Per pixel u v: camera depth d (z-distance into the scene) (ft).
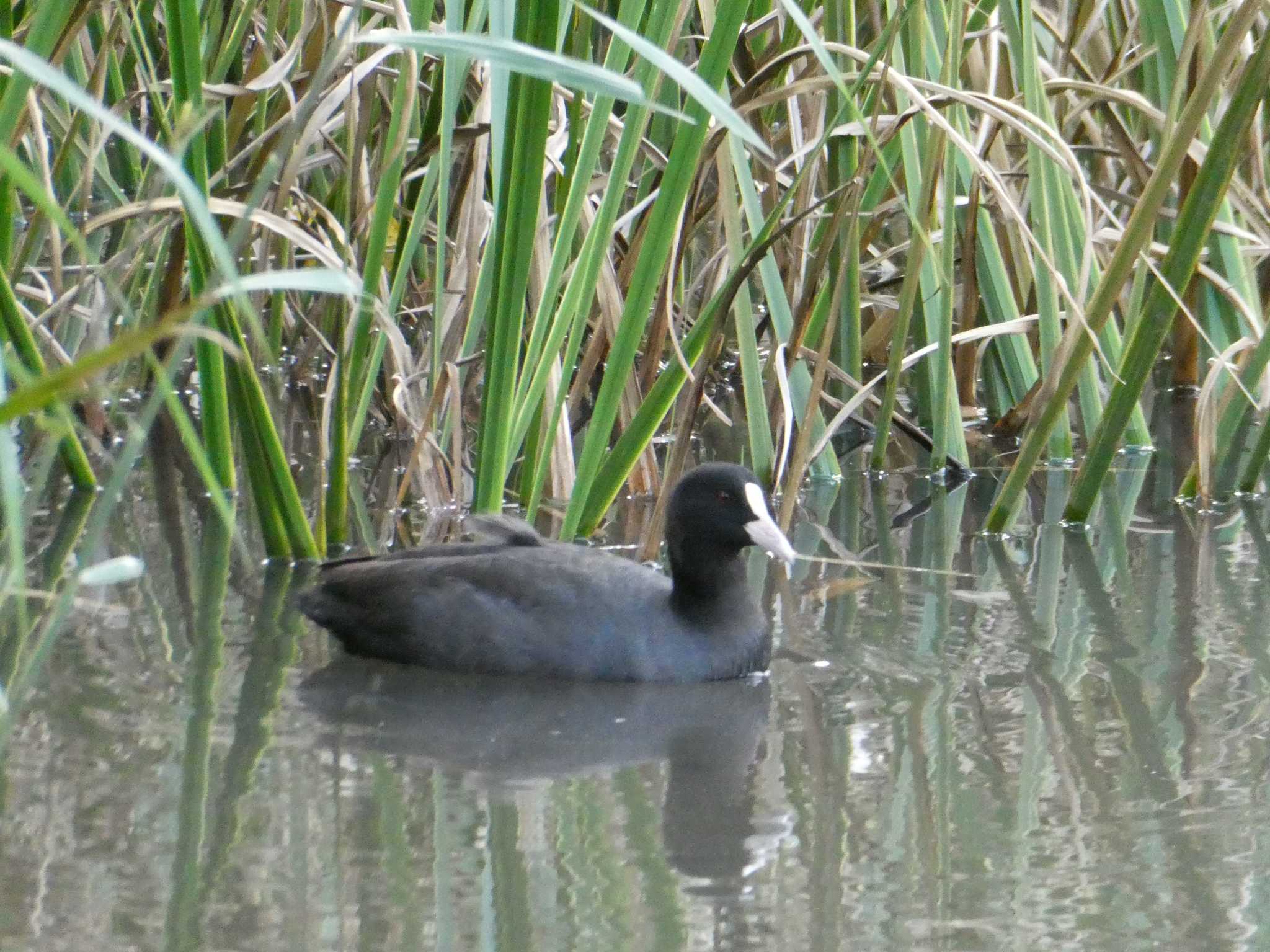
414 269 53.83
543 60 20.27
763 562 39.75
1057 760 27.22
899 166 47.32
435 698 30.94
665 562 39.83
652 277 36.40
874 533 41.96
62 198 58.03
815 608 36.11
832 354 49.62
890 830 24.41
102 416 48.55
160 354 54.29
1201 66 46.24
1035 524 42.57
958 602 36.35
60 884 21.85
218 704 29.60
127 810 24.50
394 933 20.77
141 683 30.42
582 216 42.65
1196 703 29.73
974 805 25.34
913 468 48.65
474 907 21.61
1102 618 34.86
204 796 25.22
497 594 32.68
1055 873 22.86
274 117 44.91
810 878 22.74
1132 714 29.27
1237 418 44.42
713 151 40.60
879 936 20.84
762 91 45.39
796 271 46.85
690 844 23.86
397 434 50.67
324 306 54.54
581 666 32.19
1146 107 43.93
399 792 25.76
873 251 55.21
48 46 28.53
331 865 22.82
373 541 40.22
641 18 37.68
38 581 36.01
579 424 51.98
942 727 28.86
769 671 32.40
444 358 45.52
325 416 40.50
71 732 27.73
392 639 32.89
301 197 42.73
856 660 32.76
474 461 47.85
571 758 27.73
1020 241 51.24
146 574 36.96
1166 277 38.50
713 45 34.60
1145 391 56.54
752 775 26.84
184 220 37.81
